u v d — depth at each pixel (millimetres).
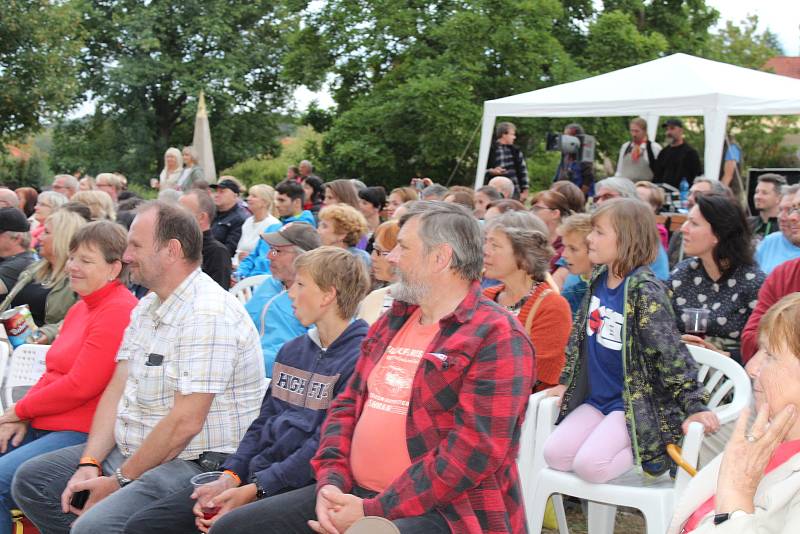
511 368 2480
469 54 20547
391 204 7816
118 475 3311
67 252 5172
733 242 4203
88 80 32969
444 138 20406
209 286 3424
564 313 3930
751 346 3805
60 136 34281
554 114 9516
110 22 32625
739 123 26344
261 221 8125
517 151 10938
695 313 4168
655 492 3227
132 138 32812
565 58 20641
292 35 24531
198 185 8617
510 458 2549
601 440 3363
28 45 24984
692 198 6180
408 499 2443
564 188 6348
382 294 4668
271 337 4461
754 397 2311
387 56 22953
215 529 2783
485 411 2441
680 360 3301
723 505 2061
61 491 3439
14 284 5426
